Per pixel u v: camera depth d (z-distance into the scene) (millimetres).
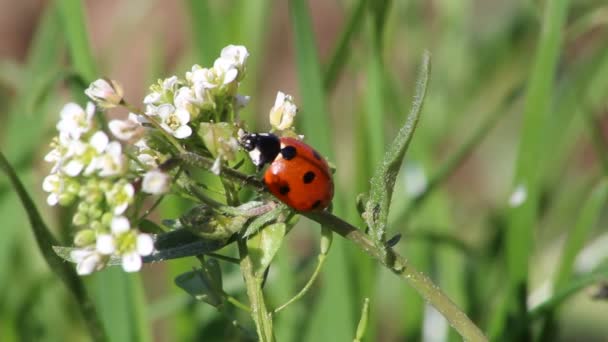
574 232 142
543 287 148
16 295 155
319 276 149
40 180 162
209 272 111
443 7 186
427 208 153
